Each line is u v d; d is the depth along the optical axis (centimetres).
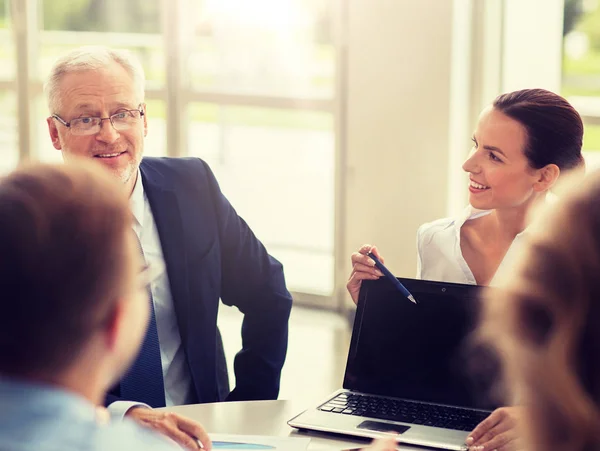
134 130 222
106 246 74
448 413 172
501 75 455
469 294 178
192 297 224
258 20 515
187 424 162
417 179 469
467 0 452
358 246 493
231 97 529
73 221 74
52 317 72
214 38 528
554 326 66
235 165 539
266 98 521
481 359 173
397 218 478
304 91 509
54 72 222
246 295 236
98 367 76
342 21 486
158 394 202
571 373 64
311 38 501
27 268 72
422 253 238
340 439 167
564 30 438
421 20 455
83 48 226
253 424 178
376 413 174
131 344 78
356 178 488
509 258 214
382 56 469
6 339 72
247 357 231
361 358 185
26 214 73
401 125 469
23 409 72
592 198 67
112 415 164
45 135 594
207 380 221
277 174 529
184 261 222
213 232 231
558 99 209
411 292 183
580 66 435
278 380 231
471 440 156
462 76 458
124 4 547
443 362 177
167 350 218
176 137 545
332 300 519
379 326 184
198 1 528
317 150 514
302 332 488
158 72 545
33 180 75
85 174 78
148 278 81
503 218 221
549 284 66
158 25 539
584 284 65
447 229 235
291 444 162
